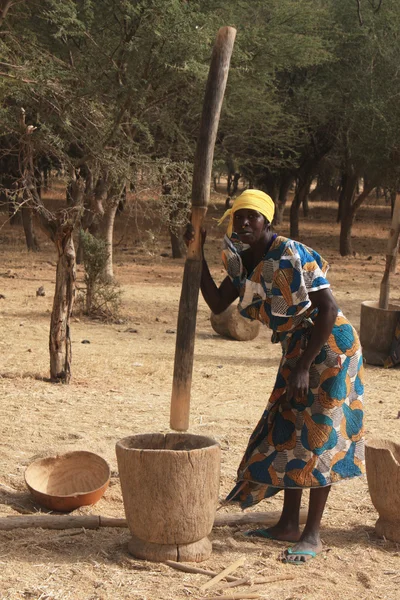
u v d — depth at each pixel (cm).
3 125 819
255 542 413
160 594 347
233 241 396
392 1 2123
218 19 1238
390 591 359
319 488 395
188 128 1719
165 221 995
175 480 371
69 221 773
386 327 980
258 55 1619
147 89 1018
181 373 381
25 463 533
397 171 2130
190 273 375
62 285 789
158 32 946
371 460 421
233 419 675
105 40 1023
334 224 3866
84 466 482
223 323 1130
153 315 1322
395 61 2070
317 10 1803
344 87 2223
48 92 865
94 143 865
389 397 800
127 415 677
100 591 347
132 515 380
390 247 1000
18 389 758
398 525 420
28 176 797
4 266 1867
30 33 1036
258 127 2017
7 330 1105
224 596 342
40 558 381
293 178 3306
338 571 380
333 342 392
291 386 377
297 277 375
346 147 2352
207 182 367
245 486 411
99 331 1161
